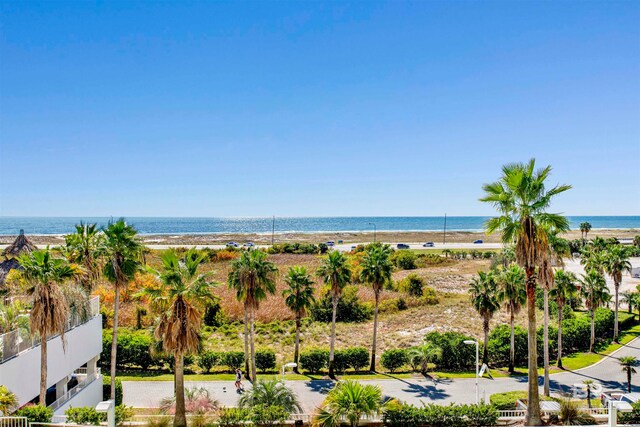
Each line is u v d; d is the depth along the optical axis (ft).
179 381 82.89
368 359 144.56
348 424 75.05
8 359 77.82
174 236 647.56
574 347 170.40
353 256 314.55
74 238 113.19
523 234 79.15
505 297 140.05
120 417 82.79
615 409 74.13
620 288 257.34
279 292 216.33
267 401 90.58
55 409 84.48
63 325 83.15
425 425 82.99
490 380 134.00
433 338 151.02
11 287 107.34
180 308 82.12
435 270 309.83
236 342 161.07
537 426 80.59
